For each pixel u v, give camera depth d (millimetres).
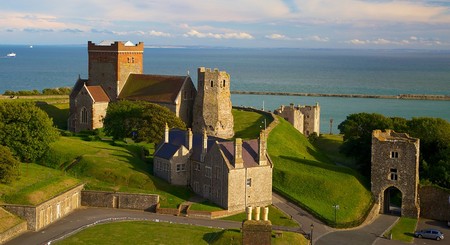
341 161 159250
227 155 107938
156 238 92000
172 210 105875
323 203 114688
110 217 103438
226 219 103750
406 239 101938
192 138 119938
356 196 118375
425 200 118500
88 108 172375
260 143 110562
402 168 117250
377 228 107875
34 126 123312
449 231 108375
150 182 115312
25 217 95500
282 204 113312
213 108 162000
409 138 122938
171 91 169125
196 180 116688
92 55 182000
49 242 88500
